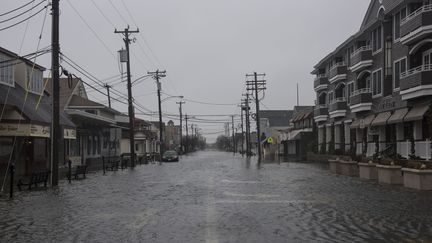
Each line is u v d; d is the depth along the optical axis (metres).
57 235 9.89
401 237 9.48
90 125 44.97
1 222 11.57
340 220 11.62
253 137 136.00
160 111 68.19
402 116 30.67
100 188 21.14
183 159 75.50
